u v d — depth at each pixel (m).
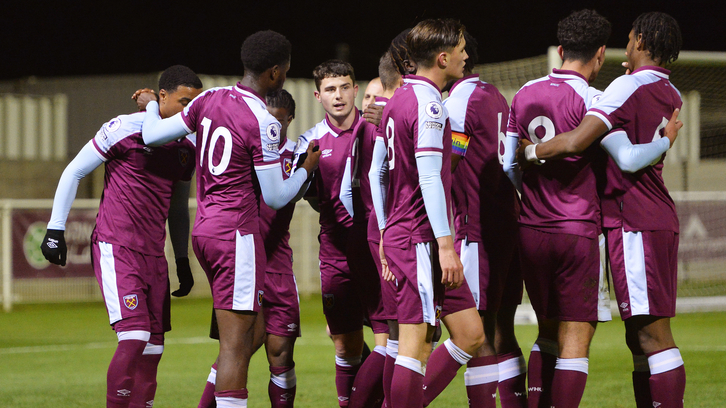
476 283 10.32
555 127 9.81
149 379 11.20
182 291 12.01
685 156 43.50
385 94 11.08
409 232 9.30
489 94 10.45
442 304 9.37
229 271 9.88
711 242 38.66
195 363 19.98
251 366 19.22
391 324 10.29
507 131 10.39
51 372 18.73
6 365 19.97
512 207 10.64
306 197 13.25
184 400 14.95
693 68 35.12
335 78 12.29
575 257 9.52
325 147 12.49
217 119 9.91
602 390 15.04
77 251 39.88
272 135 9.86
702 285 38.31
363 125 11.60
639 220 9.50
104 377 17.94
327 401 14.63
